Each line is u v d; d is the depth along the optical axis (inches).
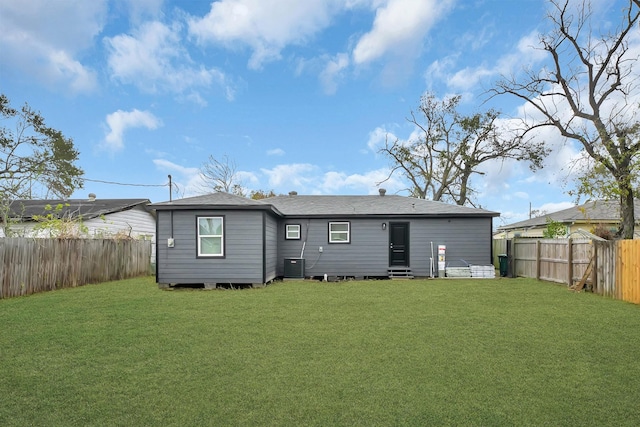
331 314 308.8
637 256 365.7
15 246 418.6
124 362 193.3
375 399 149.6
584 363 191.2
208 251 507.5
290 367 185.2
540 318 293.1
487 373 177.2
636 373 177.5
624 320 286.8
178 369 183.2
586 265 452.4
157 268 504.7
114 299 392.5
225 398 150.8
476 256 641.6
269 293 437.7
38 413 138.6
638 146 557.9
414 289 468.1
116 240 625.0
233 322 280.1
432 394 154.1
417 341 228.5
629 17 610.9
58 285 486.6
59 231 571.8
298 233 652.7
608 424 130.4
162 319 291.0
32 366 187.5
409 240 645.9
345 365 187.6
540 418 134.5
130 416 136.3
